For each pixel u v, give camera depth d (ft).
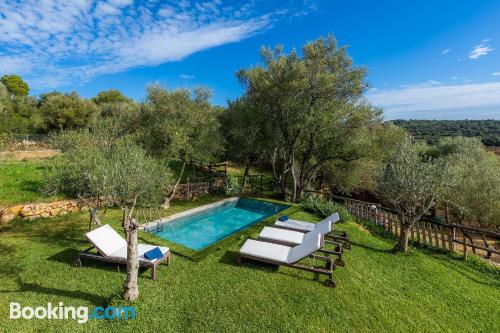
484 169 52.37
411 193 30.55
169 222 39.24
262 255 25.40
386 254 31.48
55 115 102.53
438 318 20.52
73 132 39.81
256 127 56.65
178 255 27.50
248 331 17.30
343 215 43.11
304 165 58.39
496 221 49.01
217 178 63.05
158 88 44.16
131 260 18.93
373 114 51.67
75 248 27.58
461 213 51.93
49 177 26.99
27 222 34.60
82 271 23.02
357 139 52.80
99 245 23.80
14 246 27.53
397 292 23.49
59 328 16.38
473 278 28.17
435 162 31.60
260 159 65.57
